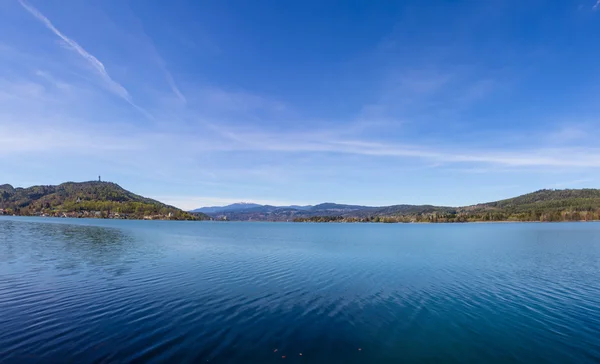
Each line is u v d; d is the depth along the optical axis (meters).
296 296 22.55
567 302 21.50
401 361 13.17
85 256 39.78
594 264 36.59
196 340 14.62
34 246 49.38
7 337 14.47
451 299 22.11
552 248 53.69
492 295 23.17
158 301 20.59
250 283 26.27
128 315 17.78
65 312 18.09
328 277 29.09
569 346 14.77
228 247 55.19
